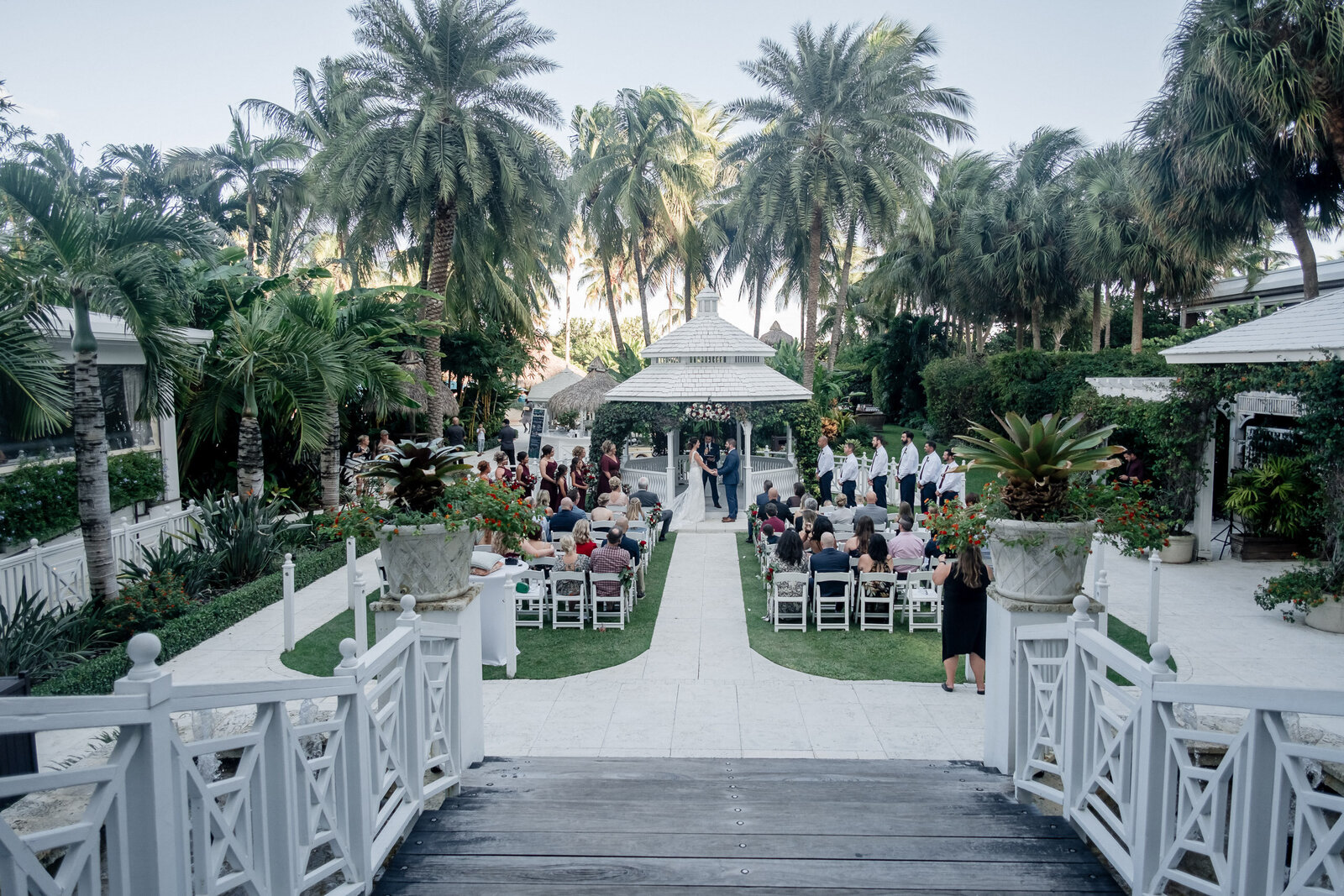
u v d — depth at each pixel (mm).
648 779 5191
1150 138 18781
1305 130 16219
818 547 11375
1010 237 34438
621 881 3662
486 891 3574
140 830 2238
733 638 10148
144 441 14555
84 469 9344
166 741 2277
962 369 32031
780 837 4145
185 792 2354
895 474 20438
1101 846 3744
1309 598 10164
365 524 5160
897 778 5289
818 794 4895
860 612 10492
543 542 11414
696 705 7965
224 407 15375
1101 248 29484
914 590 10453
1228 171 17266
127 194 33531
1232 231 19344
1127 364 24438
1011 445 5207
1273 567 13758
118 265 9258
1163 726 3264
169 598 10086
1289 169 17984
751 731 7285
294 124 37688
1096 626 5062
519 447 32688
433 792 4531
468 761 5559
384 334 16641
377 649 3697
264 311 15594
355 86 22281
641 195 38562
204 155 36250
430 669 4941
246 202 37875
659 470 20812
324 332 15078
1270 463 14109
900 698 8102
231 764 5215
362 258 24344
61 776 1976
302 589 12609
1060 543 5027
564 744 7035
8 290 8727
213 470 17781
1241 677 8594
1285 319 12570
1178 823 3232
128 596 9773
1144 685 3277
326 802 3248
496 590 9102
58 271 9211
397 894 3555
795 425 19953
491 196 23688
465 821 4383
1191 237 19453
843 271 34344
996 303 37562
